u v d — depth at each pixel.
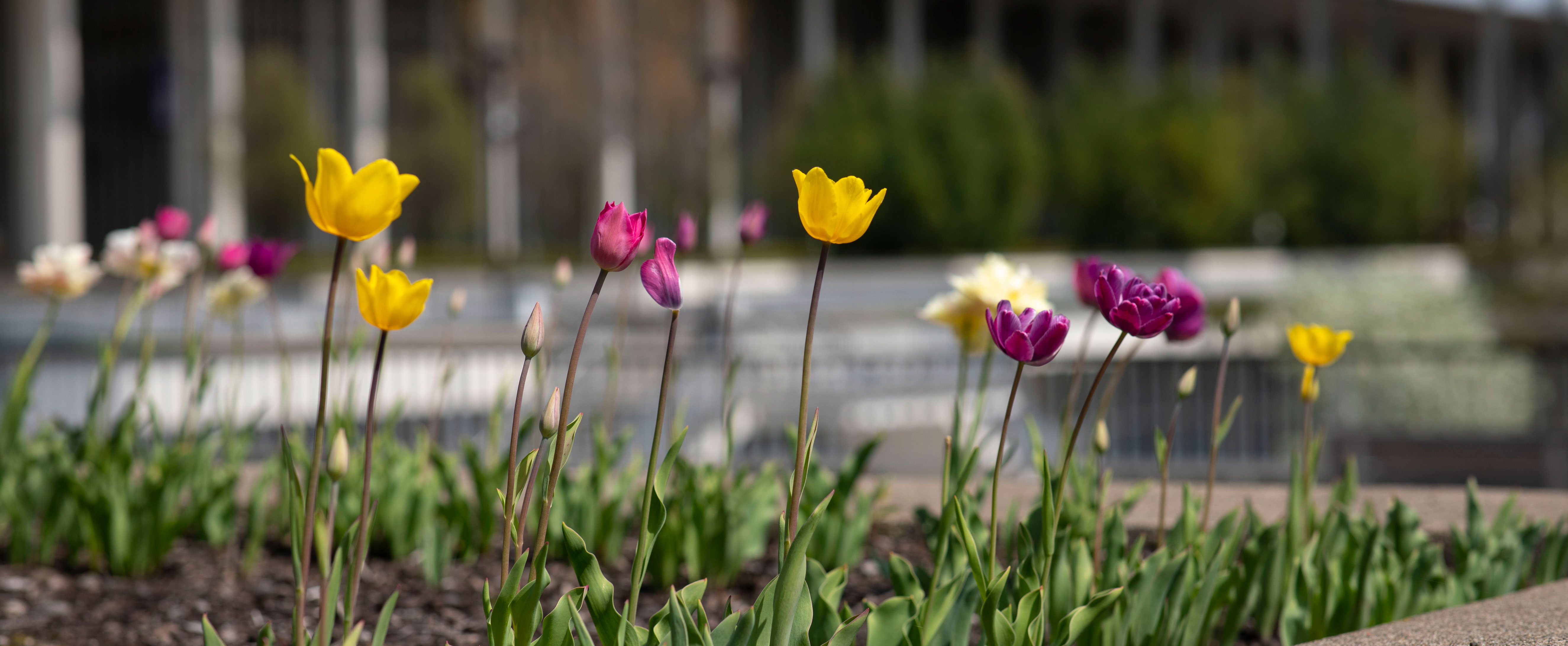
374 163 1.71
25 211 34.53
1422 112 43.66
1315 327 2.84
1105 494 2.82
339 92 38.41
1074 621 2.27
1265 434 10.83
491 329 16.58
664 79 32.41
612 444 3.85
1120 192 35.38
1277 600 2.96
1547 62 64.25
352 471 3.75
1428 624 2.63
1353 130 40.47
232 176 32.94
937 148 31.53
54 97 34.06
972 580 2.35
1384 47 64.12
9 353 10.11
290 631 3.13
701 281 23.61
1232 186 35.69
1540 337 14.76
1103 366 2.19
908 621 2.25
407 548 3.85
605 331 13.38
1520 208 33.66
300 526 1.94
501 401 4.01
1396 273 15.50
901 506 4.49
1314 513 3.28
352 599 1.94
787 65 46.19
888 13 49.31
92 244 37.16
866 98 32.00
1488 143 59.56
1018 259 30.95
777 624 1.94
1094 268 2.99
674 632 1.96
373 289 1.72
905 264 28.45
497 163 35.12
